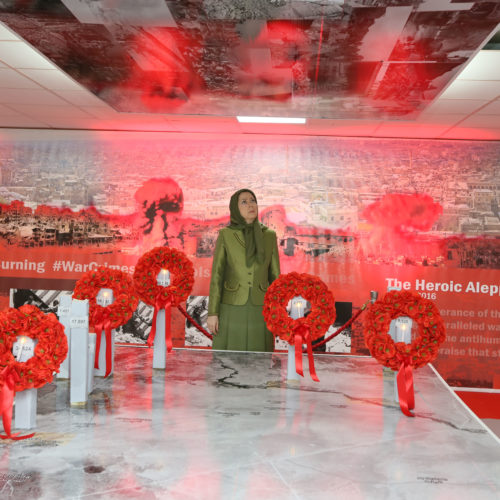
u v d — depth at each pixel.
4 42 3.74
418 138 6.42
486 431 1.75
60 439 1.61
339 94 3.28
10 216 6.63
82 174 6.60
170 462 1.45
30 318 1.71
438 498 1.26
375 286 6.45
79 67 2.87
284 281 2.44
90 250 6.61
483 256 6.38
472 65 3.82
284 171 6.51
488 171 6.39
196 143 6.55
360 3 1.94
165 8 2.02
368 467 1.44
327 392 2.21
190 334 6.50
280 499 1.24
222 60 2.63
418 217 6.43
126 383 2.28
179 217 6.55
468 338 6.38
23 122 6.23
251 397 2.10
